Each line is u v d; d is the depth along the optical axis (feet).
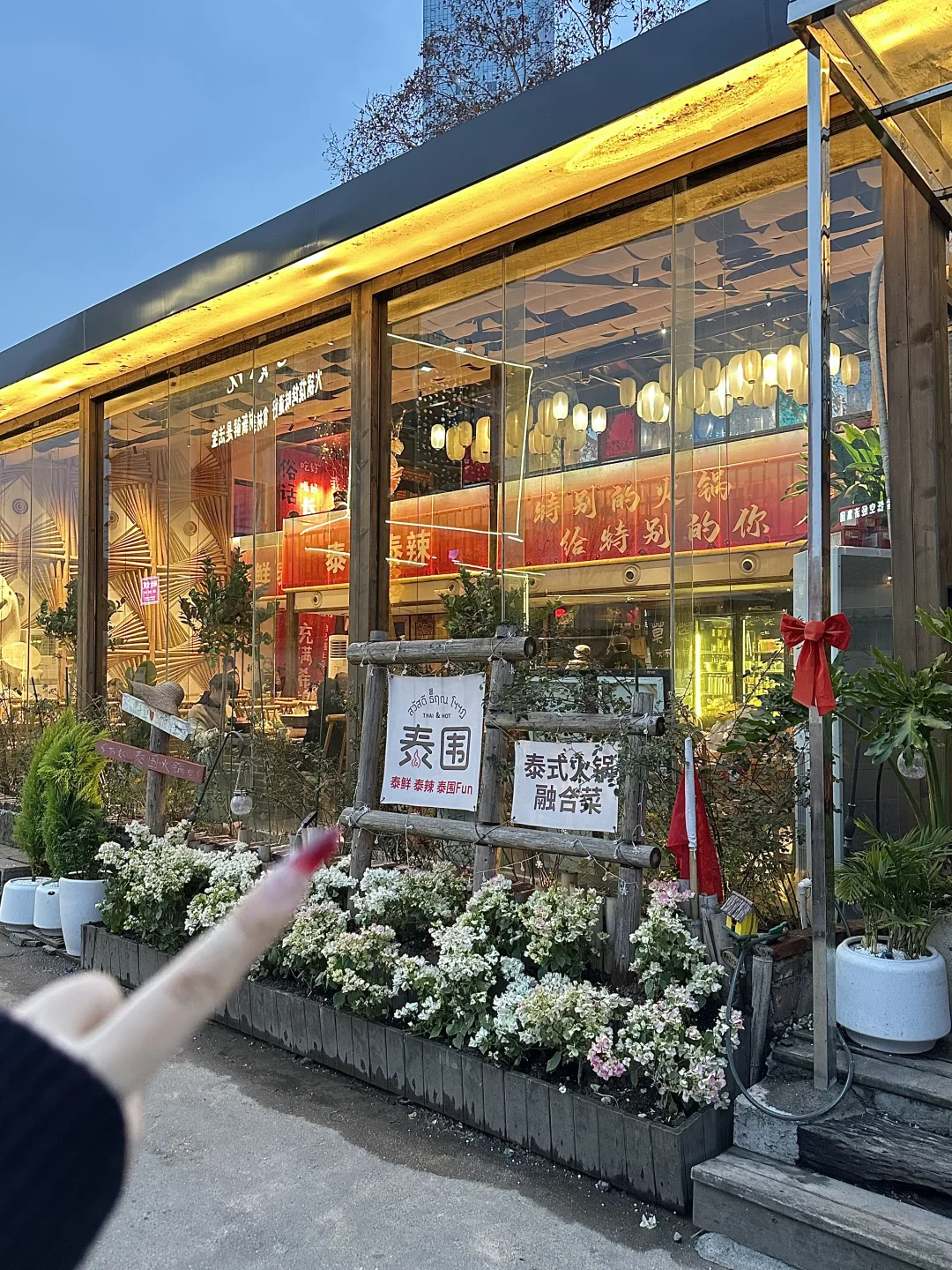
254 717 24.06
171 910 16.94
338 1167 11.00
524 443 20.79
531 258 18.89
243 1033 15.16
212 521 26.12
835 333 17.13
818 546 10.56
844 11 10.10
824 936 10.32
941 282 13.34
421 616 20.97
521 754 14.05
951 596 12.73
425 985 12.63
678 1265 9.07
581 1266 9.05
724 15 13.37
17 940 20.49
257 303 22.43
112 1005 1.19
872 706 11.31
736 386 18.99
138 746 25.13
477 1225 9.77
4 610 35.70
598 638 20.25
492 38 54.44
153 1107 12.60
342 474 22.29
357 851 15.83
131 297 24.34
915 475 13.01
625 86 14.61
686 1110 10.34
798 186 15.49
